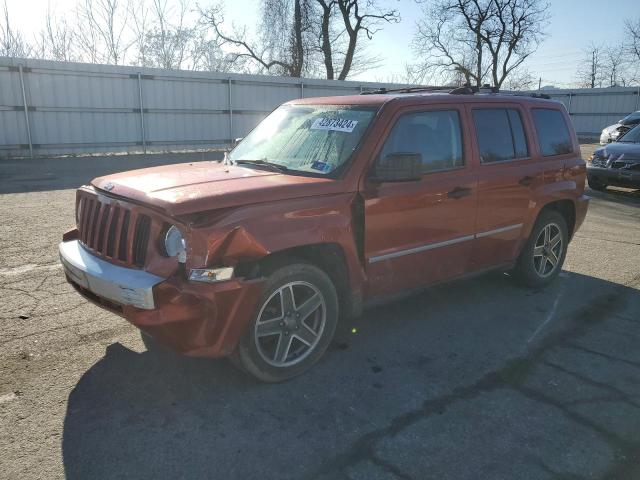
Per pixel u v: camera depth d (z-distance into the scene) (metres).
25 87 15.00
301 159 4.04
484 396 3.49
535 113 5.36
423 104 4.29
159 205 3.07
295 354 3.66
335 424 3.13
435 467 2.79
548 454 2.91
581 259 6.82
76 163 14.50
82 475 2.64
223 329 3.15
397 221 3.98
